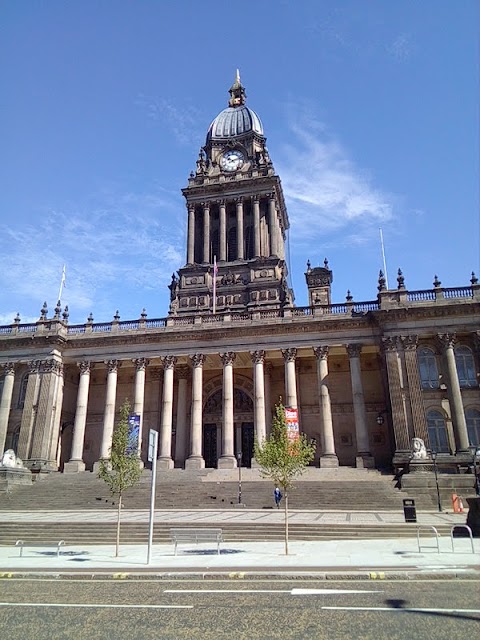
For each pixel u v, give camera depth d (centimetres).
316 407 6038
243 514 3484
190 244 7769
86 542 2756
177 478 4938
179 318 6131
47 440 5700
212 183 8038
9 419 5981
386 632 1008
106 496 4325
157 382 6475
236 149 8450
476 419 5028
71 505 4184
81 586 1548
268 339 5731
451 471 4647
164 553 2238
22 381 6156
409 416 4988
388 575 1584
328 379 6069
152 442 2105
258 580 1591
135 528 2880
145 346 6019
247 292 7125
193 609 1222
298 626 1060
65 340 6112
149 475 5078
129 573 1695
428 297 5425
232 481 4659
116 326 6228
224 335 5831
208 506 3972
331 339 5591
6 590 1493
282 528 2778
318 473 4838
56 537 2839
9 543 2808
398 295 5447
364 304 5659
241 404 6359
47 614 1191
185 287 7369
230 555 2097
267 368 6222
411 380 5097
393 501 3875
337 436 5875
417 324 5297
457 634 984
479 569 1650
